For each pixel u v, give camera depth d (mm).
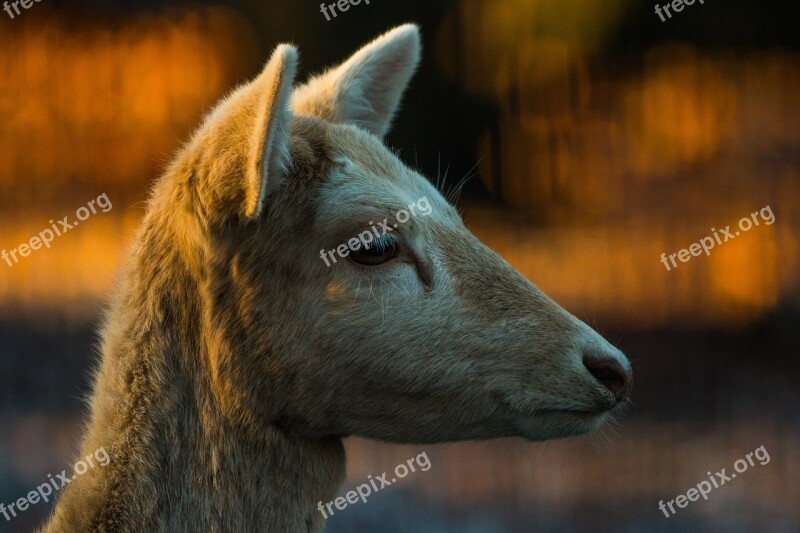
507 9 35812
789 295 30094
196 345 8453
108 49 38250
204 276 8359
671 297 30562
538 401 8531
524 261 32531
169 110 37812
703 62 36094
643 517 19641
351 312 8320
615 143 37062
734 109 35500
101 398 8547
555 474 21672
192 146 8742
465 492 20688
